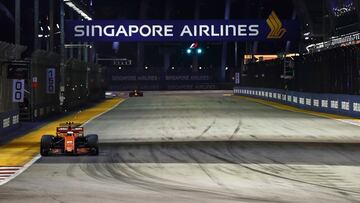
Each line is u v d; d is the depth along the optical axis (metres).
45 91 51.75
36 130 39.38
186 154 25.69
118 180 18.58
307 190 16.59
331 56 57.41
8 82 37.28
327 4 69.00
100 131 37.88
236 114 55.06
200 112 58.84
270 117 50.34
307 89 67.00
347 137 33.03
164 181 18.38
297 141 31.00
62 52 59.62
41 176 19.44
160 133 36.16
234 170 20.84
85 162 23.03
